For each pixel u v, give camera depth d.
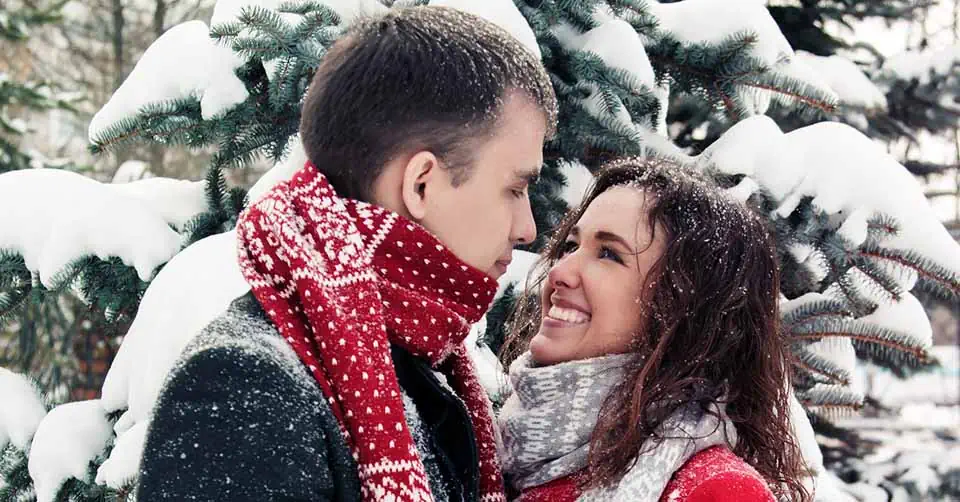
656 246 1.57
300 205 1.22
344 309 1.16
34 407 2.46
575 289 1.60
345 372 1.13
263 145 2.44
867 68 4.77
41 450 2.21
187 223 2.43
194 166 9.71
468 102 1.24
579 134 2.43
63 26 10.17
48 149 9.93
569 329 1.59
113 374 2.14
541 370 1.56
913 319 2.65
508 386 2.07
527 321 1.97
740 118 2.72
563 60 2.46
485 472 1.42
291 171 2.27
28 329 5.82
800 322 2.59
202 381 1.08
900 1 4.61
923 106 4.84
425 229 1.27
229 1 2.38
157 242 2.34
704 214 1.59
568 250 1.75
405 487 1.11
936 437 6.22
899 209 2.46
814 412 2.95
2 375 2.52
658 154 2.61
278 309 1.17
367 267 1.20
